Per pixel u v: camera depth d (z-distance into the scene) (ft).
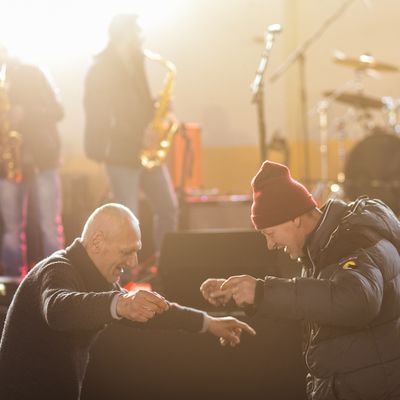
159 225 23.82
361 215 11.05
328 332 11.12
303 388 15.05
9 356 12.12
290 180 11.58
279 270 16.61
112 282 12.48
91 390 15.44
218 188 40.24
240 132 39.83
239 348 15.21
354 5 41.16
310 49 41.04
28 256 27.14
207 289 11.35
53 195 23.99
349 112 40.57
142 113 23.11
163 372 15.31
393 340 10.94
